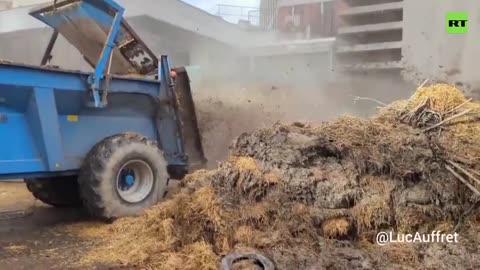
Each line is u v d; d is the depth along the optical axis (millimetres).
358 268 3748
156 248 4379
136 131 6496
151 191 6043
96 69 5715
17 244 4910
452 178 4328
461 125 4805
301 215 4203
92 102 5699
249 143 4879
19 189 8320
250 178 4449
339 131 4828
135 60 6887
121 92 6074
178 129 6910
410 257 3951
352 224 4234
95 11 6207
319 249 4004
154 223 4871
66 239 5086
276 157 4578
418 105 4996
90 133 5930
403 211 4273
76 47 7121
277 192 4352
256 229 4203
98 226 5598
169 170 6980
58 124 5516
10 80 5070
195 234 4387
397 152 4480
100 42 6656
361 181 4426
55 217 6211
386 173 4426
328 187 4355
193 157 7324
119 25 6133
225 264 3768
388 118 5113
